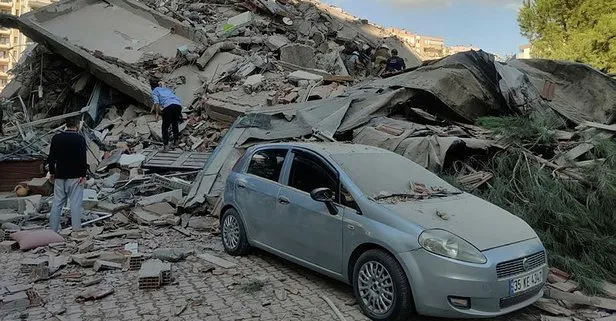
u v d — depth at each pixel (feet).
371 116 30.76
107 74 50.96
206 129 43.93
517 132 25.54
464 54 33.50
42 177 35.76
